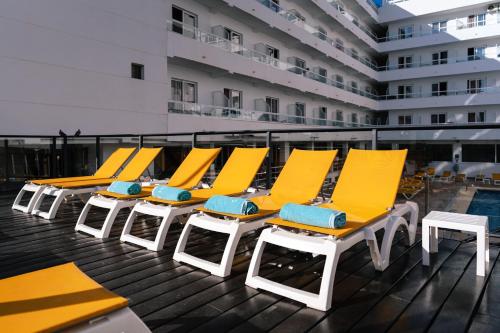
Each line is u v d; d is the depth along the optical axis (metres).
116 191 3.48
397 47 25.31
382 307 1.84
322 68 21.41
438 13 24.02
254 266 2.14
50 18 7.37
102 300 1.11
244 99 15.26
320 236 2.12
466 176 21.77
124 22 8.95
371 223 2.36
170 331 1.61
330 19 20.44
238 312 1.79
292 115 18.08
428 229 2.41
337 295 1.98
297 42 17.62
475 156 22.25
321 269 2.37
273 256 2.63
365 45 24.91
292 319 1.72
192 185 3.89
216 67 12.28
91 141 8.13
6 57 6.68
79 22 7.92
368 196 2.82
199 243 2.98
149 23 9.64
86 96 8.07
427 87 24.88
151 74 9.72
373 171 2.95
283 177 3.46
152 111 9.75
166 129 10.23
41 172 7.07
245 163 3.86
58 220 3.85
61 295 1.15
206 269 2.33
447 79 24.11
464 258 2.57
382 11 25.92
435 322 1.69
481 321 1.71
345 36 23.20
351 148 3.78
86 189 4.17
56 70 7.49
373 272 2.32
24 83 6.96
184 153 9.61
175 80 12.02
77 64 7.89
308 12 19.50
